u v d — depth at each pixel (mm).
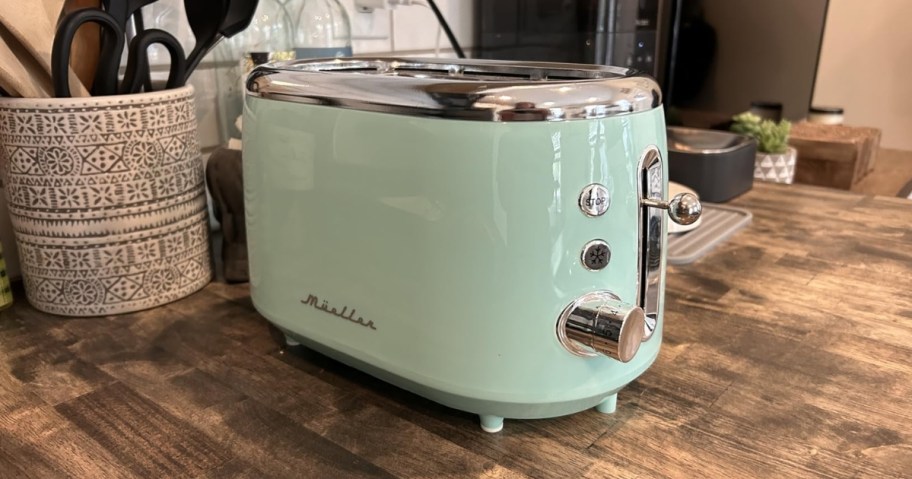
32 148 523
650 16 1047
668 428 420
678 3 1091
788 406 442
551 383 384
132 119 536
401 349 410
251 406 447
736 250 728
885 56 1767
